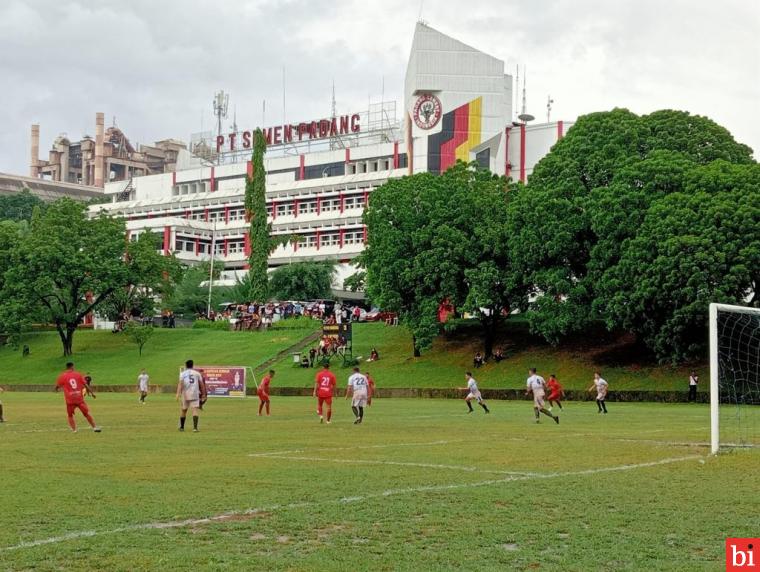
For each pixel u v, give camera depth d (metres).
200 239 142.75
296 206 139.88
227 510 13.79
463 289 71.44
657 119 66.62
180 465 19.50
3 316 88.75
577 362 65.44
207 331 94.31
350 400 57.47
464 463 19.94
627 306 56.91
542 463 19.97
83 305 96.56
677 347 56.22
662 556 11.05
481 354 71.25
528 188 66.81
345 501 14.59
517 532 12.30
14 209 171.50
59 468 18.97
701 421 36.19
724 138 65.62
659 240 55.47
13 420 35.44
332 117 140.62
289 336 88.31
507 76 130.62
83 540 11.69
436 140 124.44
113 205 158.12
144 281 94.19
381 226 72.81
